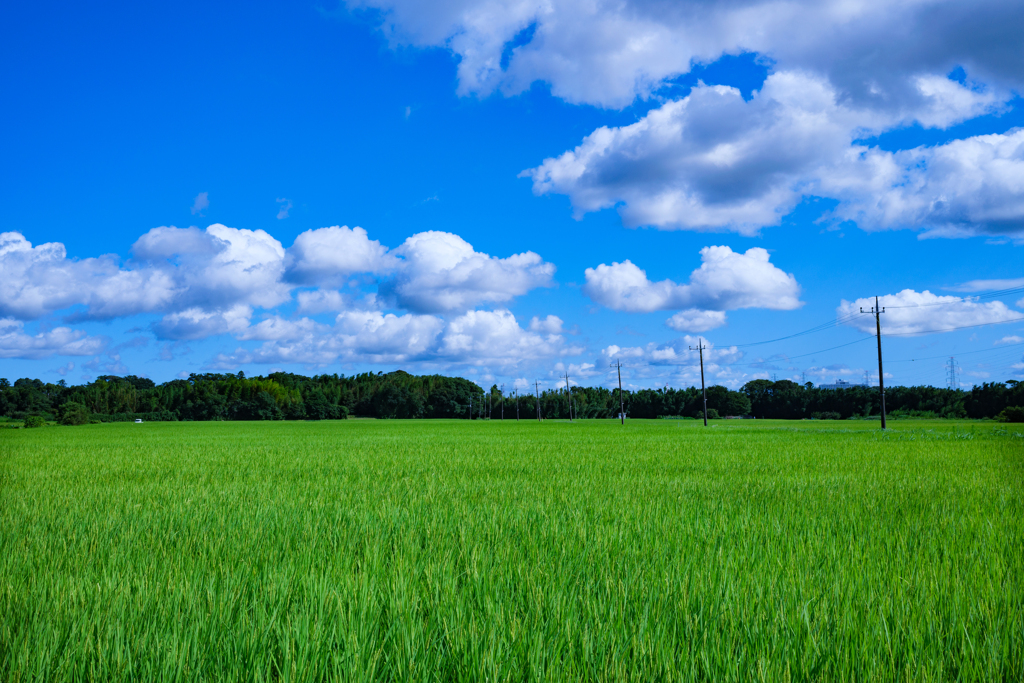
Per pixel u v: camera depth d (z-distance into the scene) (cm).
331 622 295
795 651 264
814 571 397
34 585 367
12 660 258
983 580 373
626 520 578
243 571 400
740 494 806
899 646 271
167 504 746
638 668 250
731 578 364
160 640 278
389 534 527
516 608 320
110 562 426
